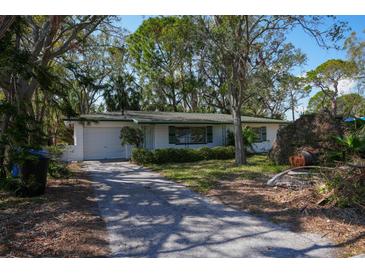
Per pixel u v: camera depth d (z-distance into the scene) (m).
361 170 6.24
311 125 13.45
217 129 20.81
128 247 4.30
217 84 22.11
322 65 33.97
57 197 7.47
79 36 13.69
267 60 13.20
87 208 6.46
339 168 6.62
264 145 23.36
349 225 4.95
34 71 8.62
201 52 13.99
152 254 4.07
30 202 6.88
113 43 20.55
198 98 33.84
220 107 29.86
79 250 4.17
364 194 5.78
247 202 6.71
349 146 9.19
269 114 35.59
